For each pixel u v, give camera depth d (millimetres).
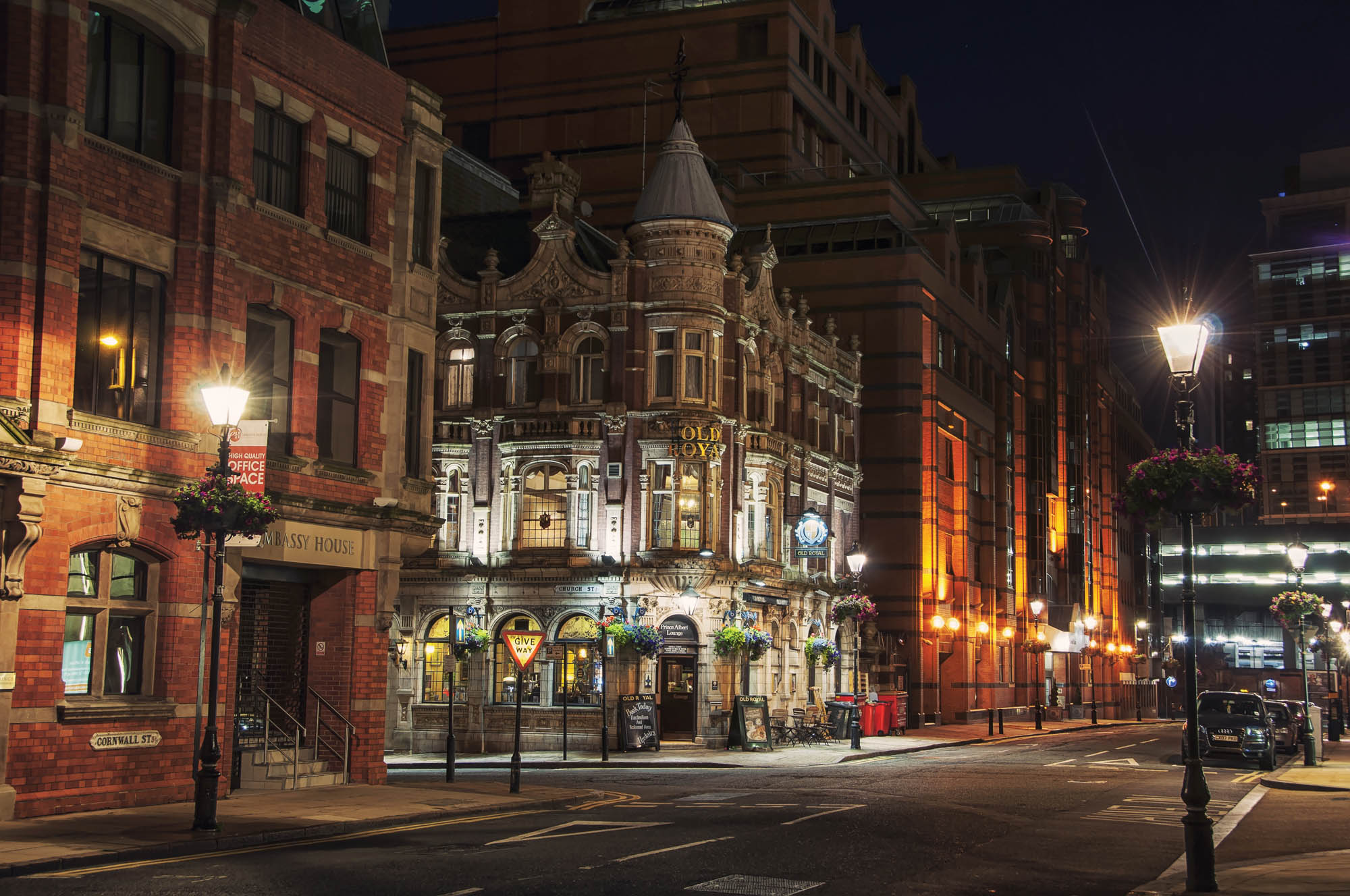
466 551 43312
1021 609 75125
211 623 22125
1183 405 16750
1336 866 15734
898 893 14039
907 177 82375
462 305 44531
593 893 13492
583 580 41938
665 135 70750
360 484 26188
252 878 14109
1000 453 71188
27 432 18953
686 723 42406
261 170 24281
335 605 26047
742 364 44438
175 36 21984
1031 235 78688
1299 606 43250
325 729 25781
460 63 75375
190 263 22078
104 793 20094
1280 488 167500
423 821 20281
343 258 25984
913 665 57219
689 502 42219
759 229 62719
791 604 47562
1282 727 42594
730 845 17469
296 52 24734
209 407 18500
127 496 20609
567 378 43281
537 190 45219
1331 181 173875
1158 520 16281
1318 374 167750
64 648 20125
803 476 49219
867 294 58781
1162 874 15891
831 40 76375
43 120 19688
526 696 42219
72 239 19906
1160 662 124125
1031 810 23188
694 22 71062
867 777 30797
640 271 42688
